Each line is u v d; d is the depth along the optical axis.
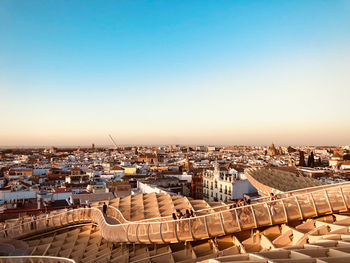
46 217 43.75
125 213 40.34
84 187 106.38
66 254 35.38
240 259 16.88
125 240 30.33
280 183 52.81
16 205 72.25
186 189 119.94
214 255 24.27
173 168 199.25
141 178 139.75
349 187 26.06
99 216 39.81
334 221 25.47
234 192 95.88
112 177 138.50
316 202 27.16
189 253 26.86
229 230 26.19
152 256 27.20
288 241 24.25
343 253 15.21
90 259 32.50
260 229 27.09
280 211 26.56
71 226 44.75
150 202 45.53
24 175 155.38
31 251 36.78
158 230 29.06
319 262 14.46
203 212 35.12
